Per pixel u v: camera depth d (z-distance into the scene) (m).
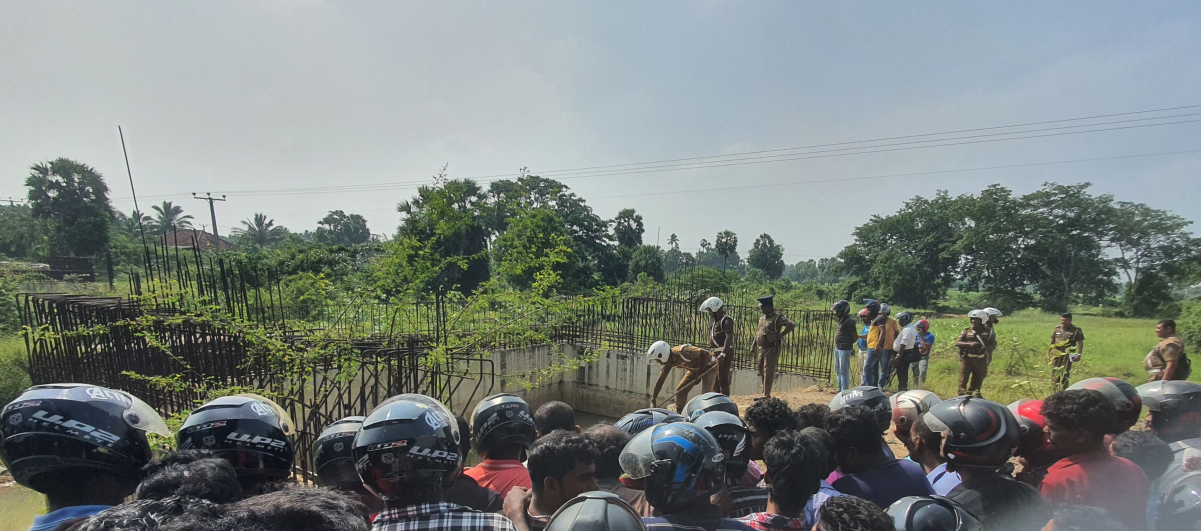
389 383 7.22
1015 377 11.63
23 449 2.04
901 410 3.78
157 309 8.71
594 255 53.94
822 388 12.20
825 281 108.94
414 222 15.18
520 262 9.77
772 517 2.54
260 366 7.02
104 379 9.38
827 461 2.57
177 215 71.31
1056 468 2.94
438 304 9.73
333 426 3.15
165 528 1.31
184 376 7.66
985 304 48.16
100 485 2.14
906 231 53.19
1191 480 2.64
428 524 2.11
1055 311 43.47
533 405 14.31
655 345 9.36
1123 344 17.98
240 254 15.26
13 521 6.30
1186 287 39.16
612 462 3.29
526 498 2.87
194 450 2.11
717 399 3.97
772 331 9.95
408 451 2.12
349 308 9.22
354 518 1.74
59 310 9.98
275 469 2.50
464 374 8.82
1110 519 2.21
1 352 11.38
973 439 2.74
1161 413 3.91
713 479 2.44
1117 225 42.97
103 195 44.75
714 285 28.66
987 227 47.91
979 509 2.69
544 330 9.74
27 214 47.00
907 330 10.51
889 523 1.98
